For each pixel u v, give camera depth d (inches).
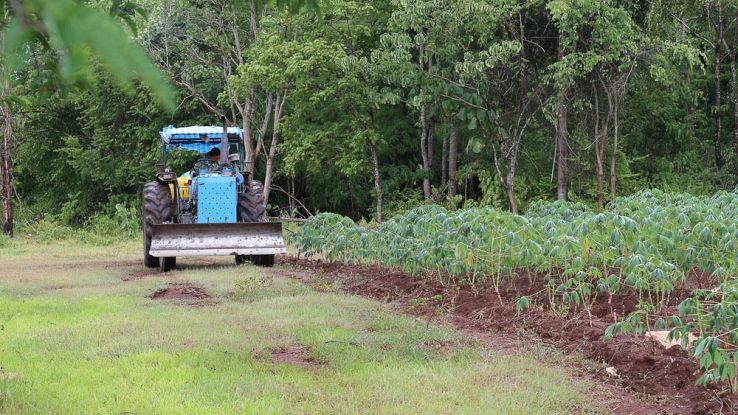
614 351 273.0
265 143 1343.5
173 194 619.8
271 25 1103.0
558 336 309.4
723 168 1143.6
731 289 263.0
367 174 1203.2
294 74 1055.0
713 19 1192.8
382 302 412.8
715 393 226.4
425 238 435.8
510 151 964.6
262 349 297.9
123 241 992.2
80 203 1454.2
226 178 589.9
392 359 281.7
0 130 1179.9
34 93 109.8
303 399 233.3
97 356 286.5
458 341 310.2
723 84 1293.1
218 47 1238.9
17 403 226.2
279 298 416.8
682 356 259.1
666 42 925.2
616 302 354.3
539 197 1031.0
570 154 1045.8
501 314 352.5
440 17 903.7
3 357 287.7
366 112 1103.0
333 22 1078.4
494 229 381.1
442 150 1208.2
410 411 217.8
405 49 958.4
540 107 973.2
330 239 545.3
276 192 1393.9
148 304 412.5
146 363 274.1
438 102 990.4
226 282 482.3
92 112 1344.7
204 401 228.4
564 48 910.4
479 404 224.8
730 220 372.2
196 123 1300.4
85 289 477.4
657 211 415.8
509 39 964.0
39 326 351.6
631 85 1011.9
